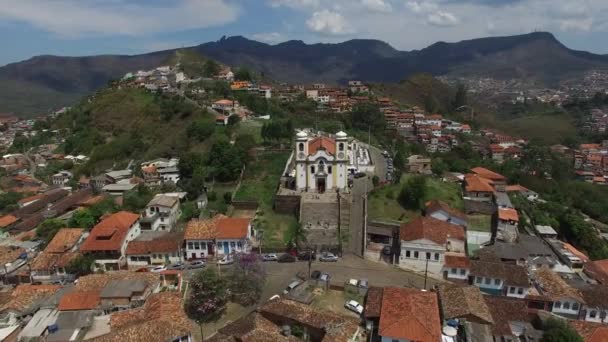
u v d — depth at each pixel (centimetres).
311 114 19375
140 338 5072
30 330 5703
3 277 7625
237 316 6216
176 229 9162
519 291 6719
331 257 7738
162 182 12125
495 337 5466
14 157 18788
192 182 10706
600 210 13062
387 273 7375
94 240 7906
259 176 11406
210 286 6184
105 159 15312
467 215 9544
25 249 8575
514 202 10625
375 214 9106
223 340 5088
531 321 6112
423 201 9544
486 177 12275
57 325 5769
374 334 5631
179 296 6150
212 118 15950
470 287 6438
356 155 12412
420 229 7644
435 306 5769
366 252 8025
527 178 14738
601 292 6531
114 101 19375
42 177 15788
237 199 10188
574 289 6644
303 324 5444
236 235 7900
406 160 12281
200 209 9831
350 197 9538
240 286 6569
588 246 9550
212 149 11812
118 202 10931
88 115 19662
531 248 8100
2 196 13138
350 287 6706
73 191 13350
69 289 6675
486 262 7188
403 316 5394
